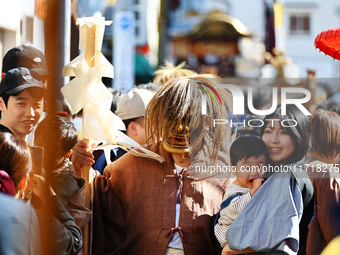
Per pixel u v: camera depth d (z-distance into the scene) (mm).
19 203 5793
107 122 7930
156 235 7820
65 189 7500
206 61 27016
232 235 7508
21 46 8367
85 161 7953
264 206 7523
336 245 7801
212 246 7930
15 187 6969
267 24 27875
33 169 7285
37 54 8312
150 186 8000
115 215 8164
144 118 8359
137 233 7910
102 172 9258
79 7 13203
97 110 7898
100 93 7891
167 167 8070
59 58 6094
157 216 7883
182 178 8016
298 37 49250
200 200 7949
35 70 8133
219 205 8023
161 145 8156
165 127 7910
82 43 7938
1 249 5559
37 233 5918
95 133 7910
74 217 7555
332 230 7820
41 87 7891
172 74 9844
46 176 6477
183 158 8039
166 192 7957
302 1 49125
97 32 7930
